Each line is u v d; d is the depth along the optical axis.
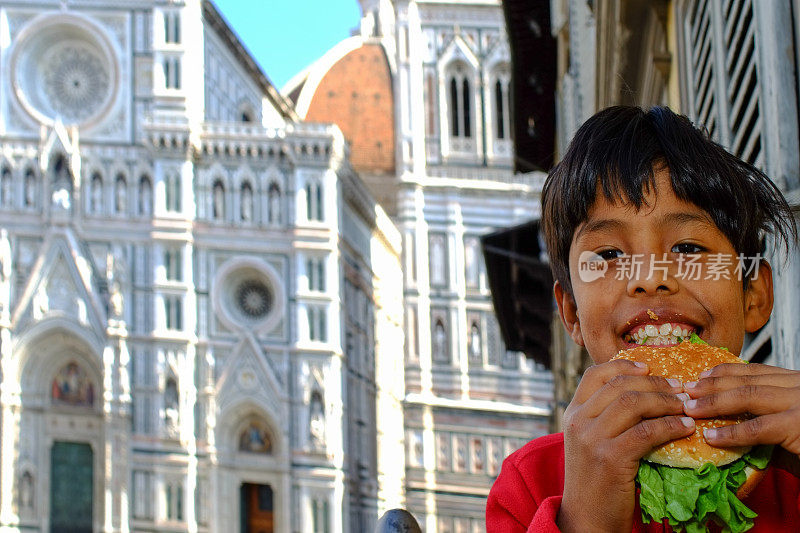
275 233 59.16
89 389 58.41
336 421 57.41
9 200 59.12
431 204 77.88
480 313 76.31
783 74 3.79
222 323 58.34
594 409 1.77
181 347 57.47
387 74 97.25
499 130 80.06
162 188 58.75
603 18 9.11
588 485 1.77
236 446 57.56
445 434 73.44
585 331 2.06
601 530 1.78
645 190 1.94
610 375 1.81
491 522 2.28
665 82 7.41
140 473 56.25
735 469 1.73
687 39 6.45
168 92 59.50
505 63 80.44
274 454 57.31
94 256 58.91
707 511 1.71
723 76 5.09
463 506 72.19
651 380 1.76
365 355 66.56
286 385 57.72
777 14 3.82
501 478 2.34
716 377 1.73
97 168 59.59
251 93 69.44
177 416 56.72
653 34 7.81
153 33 60.69
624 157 1.97
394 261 76.25
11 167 59.41
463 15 80.81
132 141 60.00
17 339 57.72
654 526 2.04
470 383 74.81
